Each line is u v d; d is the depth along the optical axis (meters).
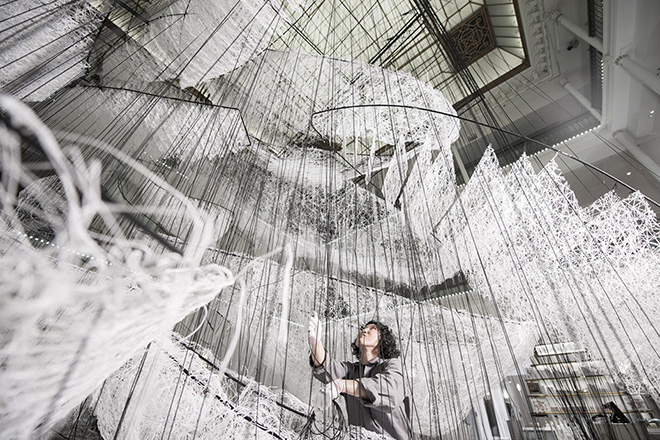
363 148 3.09
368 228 1.25
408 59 4.53
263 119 2.03
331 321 1.23
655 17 3.70
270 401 0.95
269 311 0.92
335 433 0.83
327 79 2.47
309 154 2.36
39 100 1.41
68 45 1.38
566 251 1.51
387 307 1.38
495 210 1.75
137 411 0.51
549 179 1.64
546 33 5.00
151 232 0.22
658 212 3.80
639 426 1.11
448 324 1.61
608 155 4.90
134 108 1.88
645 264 1.60
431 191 2.03
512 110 5.68
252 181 1.53
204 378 0.90
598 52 4.80
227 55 1.88
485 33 5.27
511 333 1.70
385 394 0.85
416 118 2.13
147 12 2.05
